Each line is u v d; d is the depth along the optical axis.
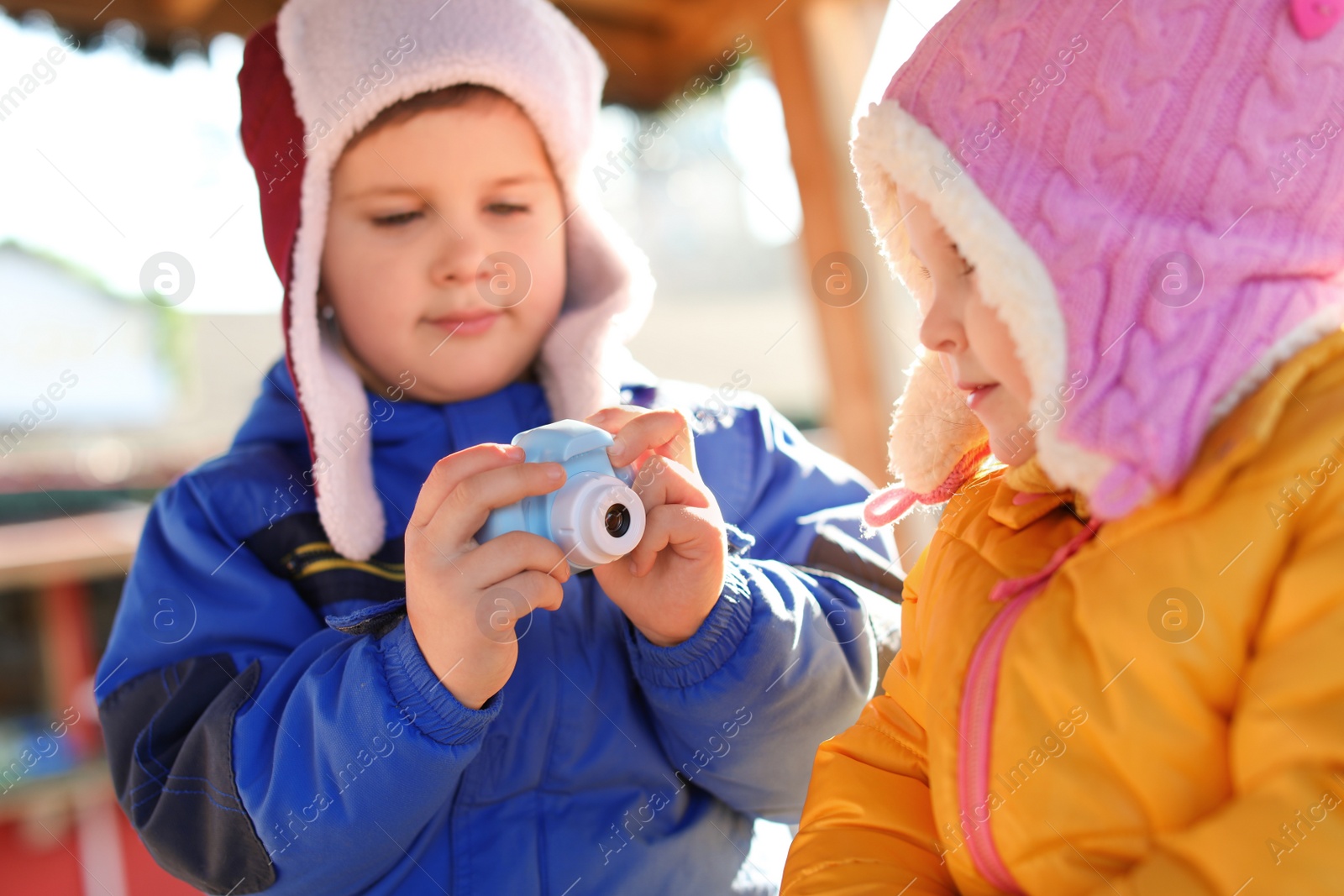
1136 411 0.56
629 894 0.79
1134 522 0.58
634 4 2.49
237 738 0.76
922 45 0.68
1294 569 0.51
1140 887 0.50
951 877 0.67
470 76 0.87
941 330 0.67
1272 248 0.56
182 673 0.83
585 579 0.89
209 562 0.88
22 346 2.91
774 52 2.39
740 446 1.01
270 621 0.85
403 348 0.91
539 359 1.01
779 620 0.79
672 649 0.78
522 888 0.77
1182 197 0.58
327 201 0.89
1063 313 0.59
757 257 6.21
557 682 0.83
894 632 0.91
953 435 0.82
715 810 0.88
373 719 0.69
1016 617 0.63
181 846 0.78
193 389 3.27
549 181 0.95
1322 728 0.47
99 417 2.99
